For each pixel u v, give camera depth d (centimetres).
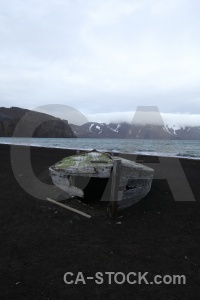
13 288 342
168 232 527
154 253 443
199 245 473
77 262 409
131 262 413
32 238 488
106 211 623
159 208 662
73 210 617
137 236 506
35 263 404
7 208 641
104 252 443
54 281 360
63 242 475
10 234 504
